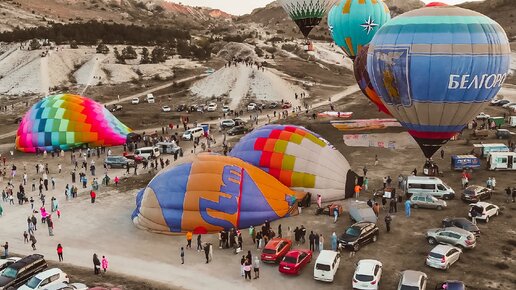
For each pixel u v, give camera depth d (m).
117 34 163.88
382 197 40.56
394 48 37.38
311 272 29.70
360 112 82.75
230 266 31.02
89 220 39.41
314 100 97.19
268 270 30.22
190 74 132.00
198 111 90.12
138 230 37.25
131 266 31.34
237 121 75.38
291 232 35.72
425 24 36.59
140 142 67.75
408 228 35.78
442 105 37.09
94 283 28.92
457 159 48.97
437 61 35.84
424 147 40.28
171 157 59.41
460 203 40.28
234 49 159.62
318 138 43.28
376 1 71.50
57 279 28.05
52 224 37.00
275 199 38.09
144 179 50.56
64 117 63.69
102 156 60.88
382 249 32.44
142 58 138.88
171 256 32.69
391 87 38.56
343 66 147.00
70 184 49.69
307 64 140.50
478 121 71.81
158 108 95.31
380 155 56.56
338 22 73.31
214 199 35.84
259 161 41.81
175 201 36.16
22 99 108.12
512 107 78.94
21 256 32.94
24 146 63.62
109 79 123.62
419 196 39.41
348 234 32.53
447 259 29.28
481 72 35.94
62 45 148.62
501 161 48.59
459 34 35.81
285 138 42.34
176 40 175.00
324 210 38.94
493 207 37.12
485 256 31.05
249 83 101.06
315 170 41.28
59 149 63.12
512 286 27.52
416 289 25.55
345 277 28.89
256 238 34.12
